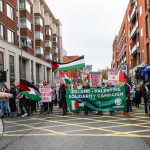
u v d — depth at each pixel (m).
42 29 54.88
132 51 54.50
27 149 7.07
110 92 16.23
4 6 33.19
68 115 16.14
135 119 13.46
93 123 12.17
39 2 53.00
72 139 8.39
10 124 12.47
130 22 57.31
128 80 16.17
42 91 17.19
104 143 7.70
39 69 54.16
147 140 8.09
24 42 42.94
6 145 7.65
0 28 31.86
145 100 15.53
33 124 12.27
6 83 32.00
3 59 31.86
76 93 16.72
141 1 42.09
